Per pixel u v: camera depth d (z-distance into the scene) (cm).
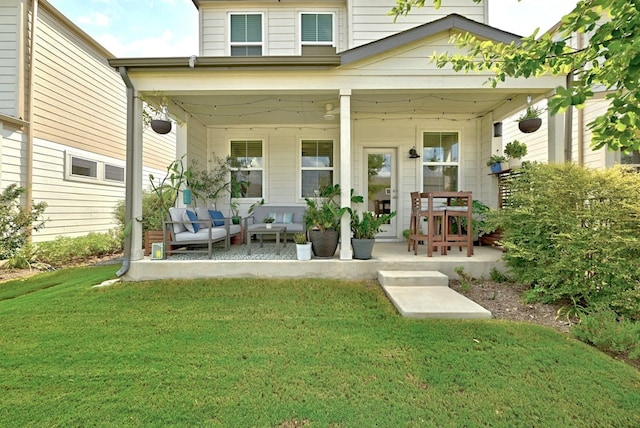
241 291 398
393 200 705
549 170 374
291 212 695
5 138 587
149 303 360
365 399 193
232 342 266
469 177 693
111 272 505
